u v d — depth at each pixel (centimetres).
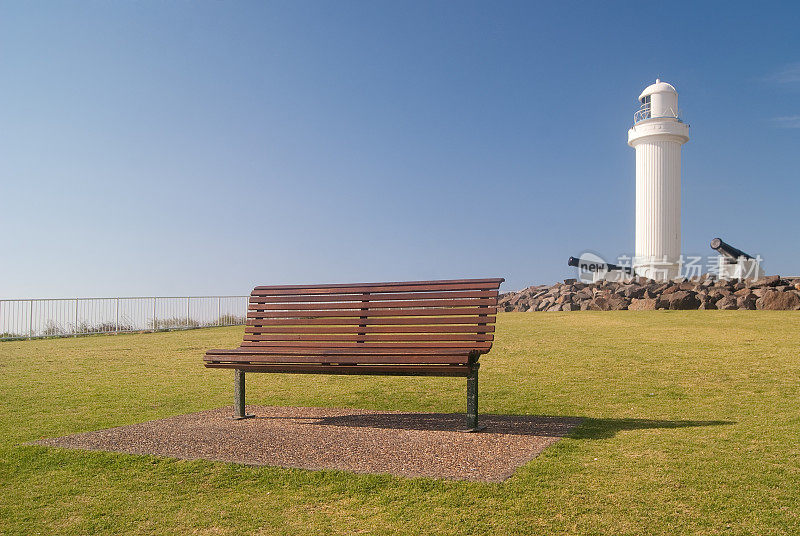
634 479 387
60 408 681
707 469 403
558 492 368
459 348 536
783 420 544
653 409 619
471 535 318
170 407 687
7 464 449
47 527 345
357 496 374
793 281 2108
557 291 2364
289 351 582
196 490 394
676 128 2598
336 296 623
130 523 348
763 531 313
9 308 1709
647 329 1370
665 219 2638
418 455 449
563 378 814
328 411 640
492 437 505
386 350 562
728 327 1352
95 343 1483
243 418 600
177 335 1677
